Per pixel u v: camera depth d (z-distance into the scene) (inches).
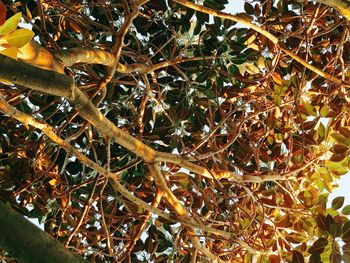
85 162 114.3
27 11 137.6
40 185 143.9
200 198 159.5
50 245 47.4
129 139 113.0
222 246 161.8
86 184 144.9
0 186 137.9
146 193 152.9
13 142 142.3
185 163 132.8
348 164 158.6
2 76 53.7
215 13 128.7
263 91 157.9
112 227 160.2
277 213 167.8
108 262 156.9
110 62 112.3
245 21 133.0
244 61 154.6
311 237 160.7
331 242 128.3
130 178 153.6
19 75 54.5
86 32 148.9
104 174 118.4
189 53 159.8
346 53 166.1
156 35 155.8
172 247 156.2
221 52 154.6
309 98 169.5
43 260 46.9
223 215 155.7
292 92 162.6
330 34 162.7
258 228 151.3
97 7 155.3
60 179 141.6
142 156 120.1
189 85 154.1
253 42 160.9
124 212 155.9
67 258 47.9
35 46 80.3
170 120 152.9
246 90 156.7
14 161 140.4
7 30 61.4
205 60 149.0
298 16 155.3
